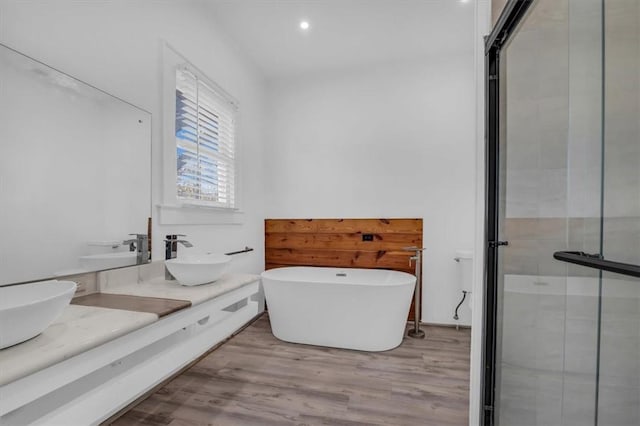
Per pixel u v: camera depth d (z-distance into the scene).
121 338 0.98
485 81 1.37
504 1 1.30
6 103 1.14
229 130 2.72
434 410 1.67
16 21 1.20
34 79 1.24
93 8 1.51
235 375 2.05
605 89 0.88
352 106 3.29
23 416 0.88
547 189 1.11
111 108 1.58
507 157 1.30
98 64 1.53
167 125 1.95
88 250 1.45
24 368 0.70
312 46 2.85
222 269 1.70
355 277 3.17
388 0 2.24
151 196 1.83
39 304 0.79
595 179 0.92
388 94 3.19
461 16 2.42
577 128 0.98
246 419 1.59
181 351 1.28
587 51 0.94
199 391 1.85
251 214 3.15
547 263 1.12
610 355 0.87
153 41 1.87
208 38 2.39
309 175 3.39
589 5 0.93
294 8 2.32
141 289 1.52
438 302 3.04
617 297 0.85
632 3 0.80
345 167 3.30
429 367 2.16
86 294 1.41
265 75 3.42
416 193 3.11
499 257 1.34
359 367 2.16
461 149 3.00
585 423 0.96
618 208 0.84
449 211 3.02
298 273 3.25
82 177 1.43
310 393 1.83
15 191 1.17
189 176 2.18
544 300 1.14
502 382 1.32
